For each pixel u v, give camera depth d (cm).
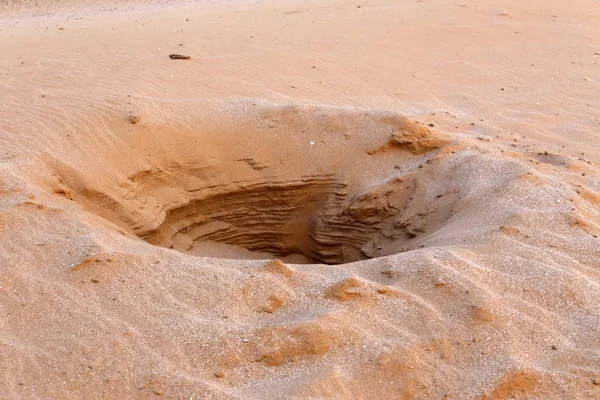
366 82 1060
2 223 542
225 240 829
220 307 446
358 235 768
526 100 1001
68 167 694
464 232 554
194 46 1193
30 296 461
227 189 799
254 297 455
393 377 385
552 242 510
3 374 393
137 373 394
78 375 393
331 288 453
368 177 780
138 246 535
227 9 1708
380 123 820
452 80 1097
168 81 977
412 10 1466
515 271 471
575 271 471
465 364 394
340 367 392
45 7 2105
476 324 419
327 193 805
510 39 1288
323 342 406
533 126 877
